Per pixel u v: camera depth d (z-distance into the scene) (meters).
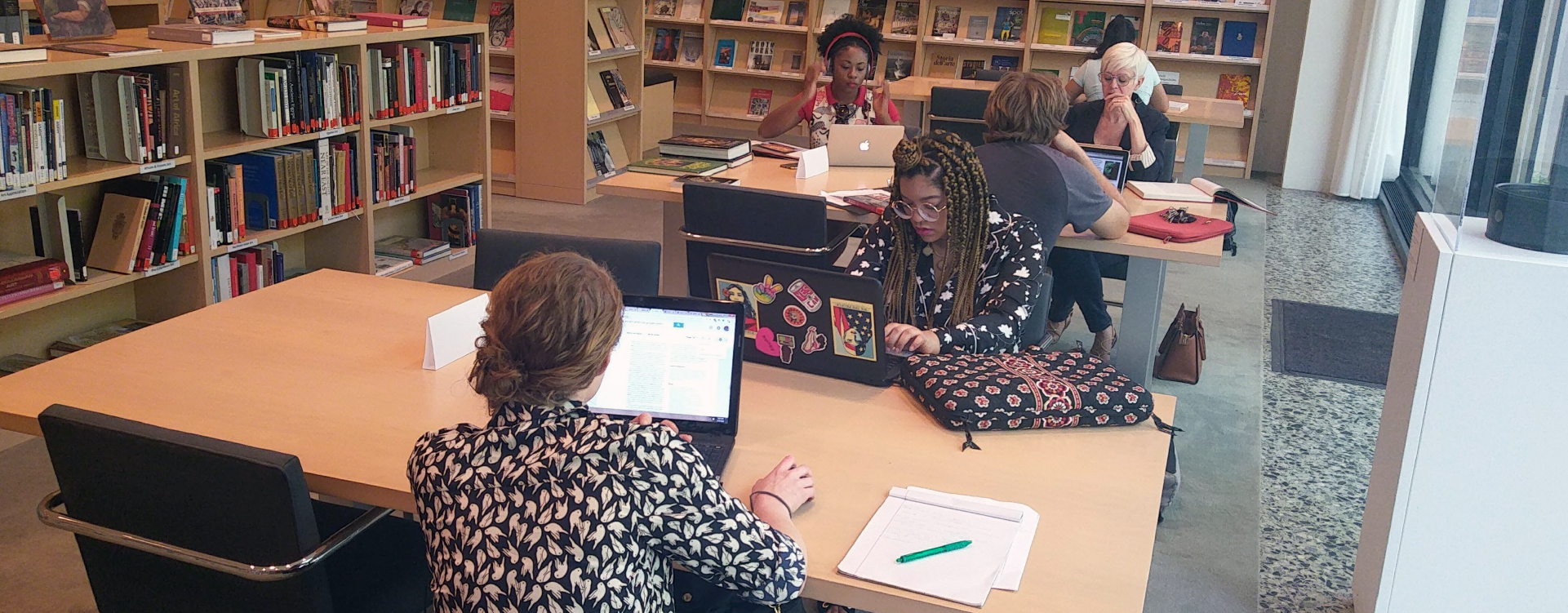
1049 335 4.36
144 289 4.36
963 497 1.85
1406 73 7.80
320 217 4.78
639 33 7.67
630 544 1.40
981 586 1.61
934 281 2.77
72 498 1.81
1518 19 2.30
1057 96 3.39
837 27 5.07
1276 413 4.18
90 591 2.74
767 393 2.28
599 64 7.46
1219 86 8.91
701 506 1.43
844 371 2.34
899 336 2.45
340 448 1.98
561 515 1.39
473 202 5.70
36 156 3.54
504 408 1.48
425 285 2.95
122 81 3.83
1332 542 3.24
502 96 7.19
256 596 1.80
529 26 6.91
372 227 5.06
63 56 3.63
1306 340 5.02
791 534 1.69
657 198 4.04
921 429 2.14
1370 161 7.98
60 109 3.61
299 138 4.56
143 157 3.93
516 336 1.43
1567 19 2.21
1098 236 3.59
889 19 9.54
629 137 7.91
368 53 4.91
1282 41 8.80
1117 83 4.65
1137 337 3.80
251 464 1.65
